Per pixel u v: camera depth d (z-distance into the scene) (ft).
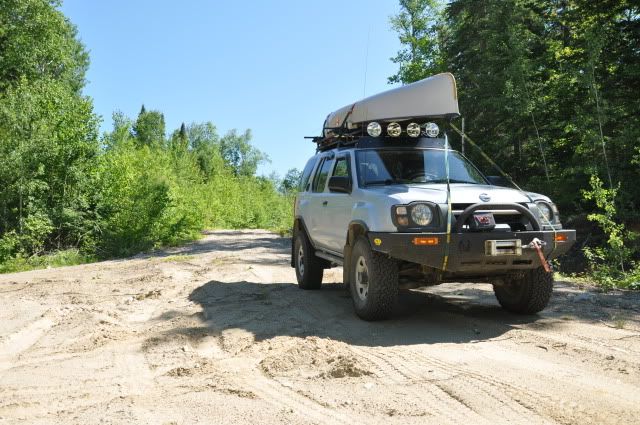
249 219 154.20
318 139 29.50
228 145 413.39
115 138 100.37
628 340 16.14
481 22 80.07
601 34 50.47
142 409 11.53
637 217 46.93
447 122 23.80
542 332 17.47
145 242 68.74
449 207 17.72
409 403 11.30
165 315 22.31
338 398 11.78
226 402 11.78
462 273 18.94
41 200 66.13
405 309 21.80
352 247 20.61
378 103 23.65
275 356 15.08
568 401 11.10
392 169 21.85
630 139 47.93
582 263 46.47
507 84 65.05
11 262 56.90
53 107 69.31
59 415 11.41
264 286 28.99
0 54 109.50
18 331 20.34
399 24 101.60
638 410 10.54
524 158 72.59
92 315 22.36
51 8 117.08
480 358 14.53
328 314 21.02
